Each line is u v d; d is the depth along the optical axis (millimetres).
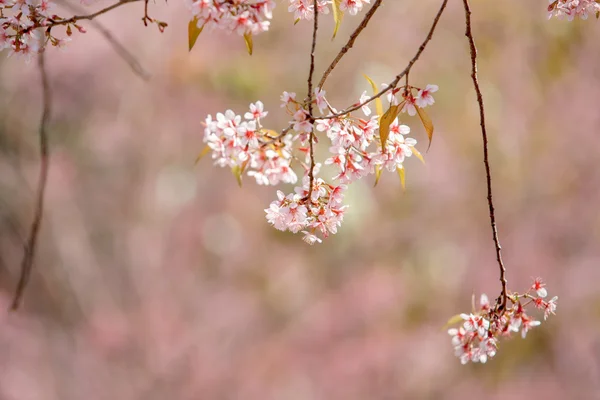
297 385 11164
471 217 11500
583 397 10383
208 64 11391
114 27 11250
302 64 11414
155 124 11758
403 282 11484
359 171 2432
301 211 2389
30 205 10906
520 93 11305
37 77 10711
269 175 2404
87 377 10961
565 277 10898
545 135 11398
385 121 2346
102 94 11414
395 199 11570
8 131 10773
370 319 11414
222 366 11320
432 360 10945
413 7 11656
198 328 11531
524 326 2609
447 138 11547
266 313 11727
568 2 2586
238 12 2236
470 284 11234
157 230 11906
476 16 11344
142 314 11484
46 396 10609
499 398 10422
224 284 11867
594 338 10555
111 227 11719
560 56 11156
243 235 12031
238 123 2373
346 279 11680
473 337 2629
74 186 11359
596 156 11266
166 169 11953
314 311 11570
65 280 11203
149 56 11500
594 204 11211
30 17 2479
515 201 11422
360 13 11562
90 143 11461
